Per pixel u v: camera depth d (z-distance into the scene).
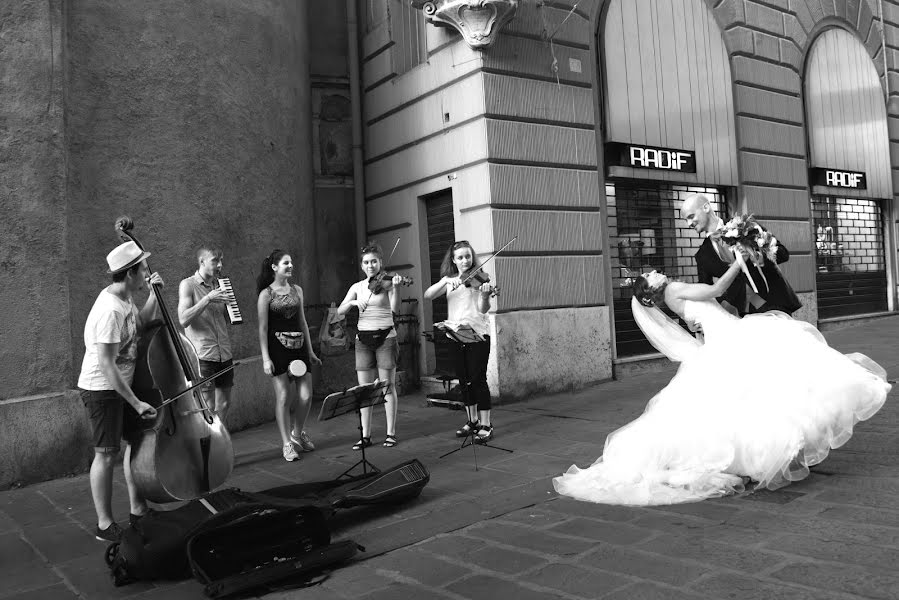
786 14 12.28
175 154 7.21
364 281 6.56
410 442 6.49
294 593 3.29
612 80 9.49
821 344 4.43
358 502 4.22
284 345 6.13
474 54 8.27
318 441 6.85
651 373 9.41
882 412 6.02
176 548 3.45
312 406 8.92
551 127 8.73
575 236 8.87
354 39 10.60
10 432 5.71
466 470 5.32
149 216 6.96
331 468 5.73
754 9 11.65
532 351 8.34
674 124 10.23
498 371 8.05
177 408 4.25
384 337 6.39
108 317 3.97
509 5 7.87
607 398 7.98
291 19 9.09
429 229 9.50
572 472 4.88
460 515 4.24
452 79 8.61
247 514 3.52
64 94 6.23
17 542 4.32
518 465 5.35
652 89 9.97
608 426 6.52
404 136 9.61
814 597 2.75
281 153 8.69
